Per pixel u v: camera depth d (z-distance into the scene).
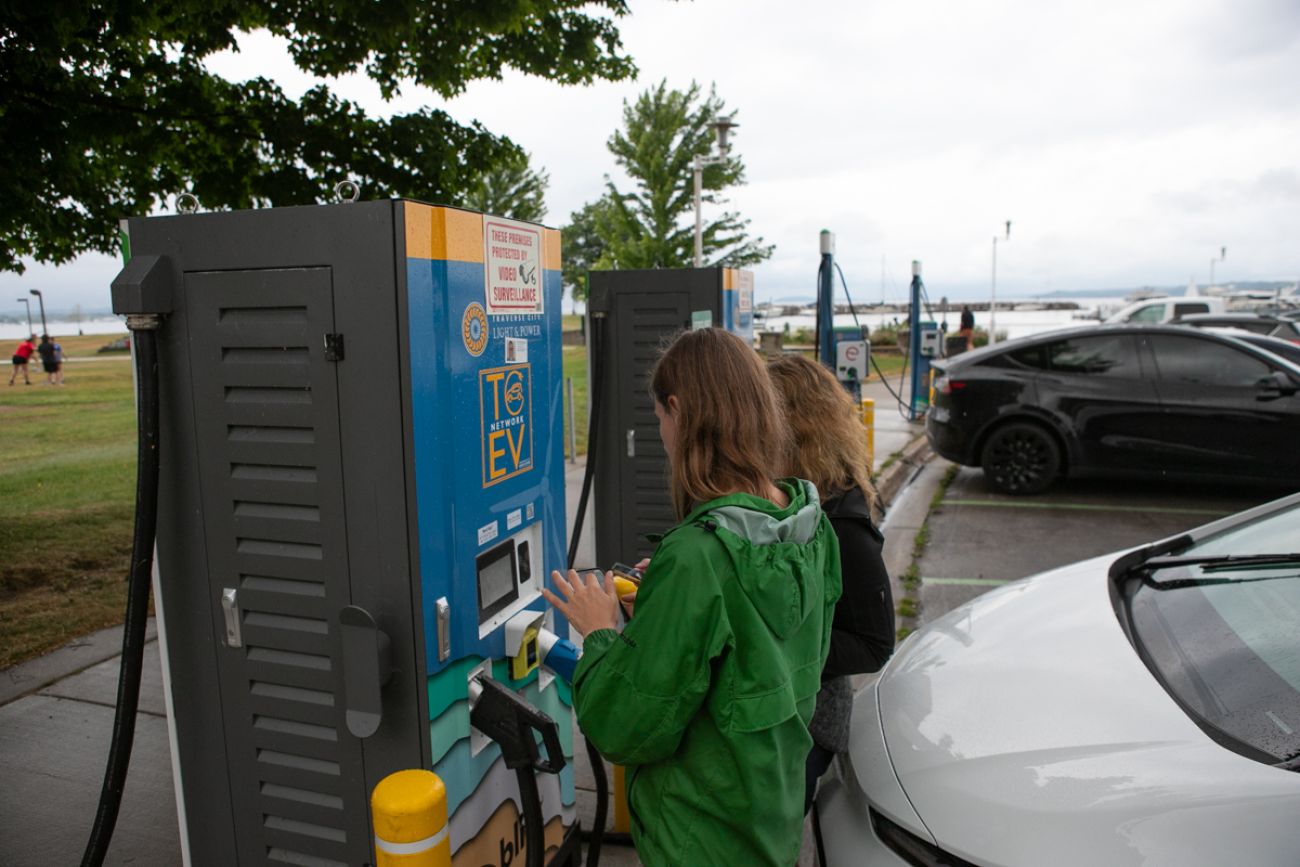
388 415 1.68
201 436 1.83
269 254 1.71
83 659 4.17
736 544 1.38
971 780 1.93
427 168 5.45
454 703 1.85
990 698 2.20
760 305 30.64
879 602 2.00
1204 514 7.34
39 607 4.87
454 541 1.81
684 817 1.41
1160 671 2.20
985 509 7.64
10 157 4.38
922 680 2.39
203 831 2.01
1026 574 5.75
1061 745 1.96
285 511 1.79
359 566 1.75
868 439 8.02
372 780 1.82
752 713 1.36
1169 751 1.86
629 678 1.36
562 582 1.62
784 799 1.41
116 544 6.19
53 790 3.10
